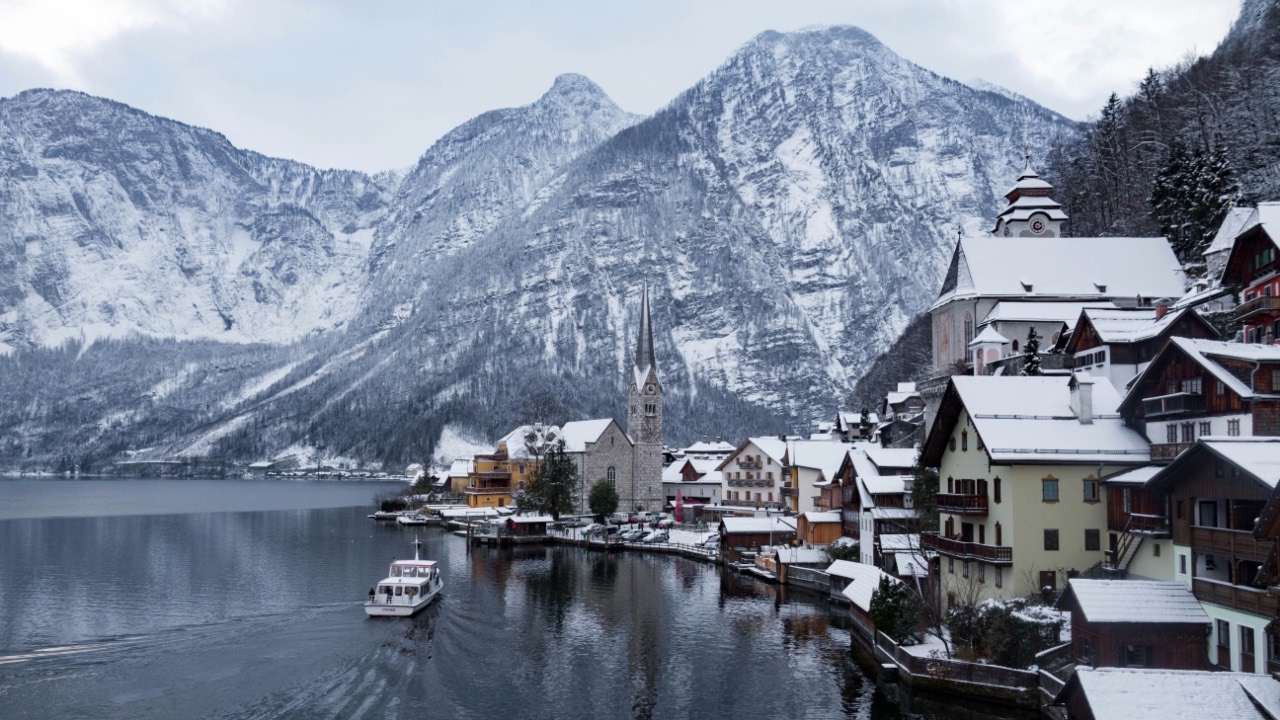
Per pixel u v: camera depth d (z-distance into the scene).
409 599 94.38
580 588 112.81
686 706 66.19
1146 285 121.12
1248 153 135.25
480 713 64.44
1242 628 53.38
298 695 67.25
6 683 69.00
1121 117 184.25
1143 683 44.28
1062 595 61.84
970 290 124.38
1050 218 151.12
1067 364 95.50
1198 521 58.94
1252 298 76.75
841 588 102.81
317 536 171.00
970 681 65.12
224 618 90.81
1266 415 58.69
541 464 197.50
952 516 80.19
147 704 64.75
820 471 143.62
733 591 110.75
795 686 70.44
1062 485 70.00
